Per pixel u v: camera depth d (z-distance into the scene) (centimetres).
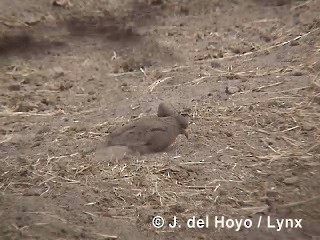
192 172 1384
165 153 1464
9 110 1842
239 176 1365
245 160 1428
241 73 1914
